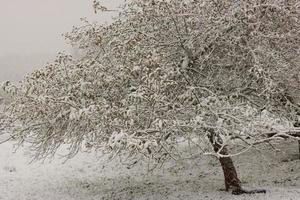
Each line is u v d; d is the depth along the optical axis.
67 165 19.25
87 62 12.03
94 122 10.00
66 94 10.99
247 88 12.77
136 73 10.77
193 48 12.21
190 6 12.20
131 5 12.61
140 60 10.47
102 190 15.48
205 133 11.12
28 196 14.74
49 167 19.00
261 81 12.48
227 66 12.72
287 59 12.69
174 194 13.89
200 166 17.95
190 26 12.17
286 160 17.31
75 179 17.38
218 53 12.59
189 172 17.50
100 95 11.00
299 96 14.25
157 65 10.51
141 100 10.03
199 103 11.17
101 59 12.38
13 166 18.75
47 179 17.27
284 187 13.48
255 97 13.38
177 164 18.36
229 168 13.13
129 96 10.04
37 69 11.46
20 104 10.53
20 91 10.75
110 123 9.77
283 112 13.33
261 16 12.12
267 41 12.05
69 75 11.23
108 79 10.63
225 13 11.61
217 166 17.73
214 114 10.89
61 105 10.63
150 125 10.41
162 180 16.70
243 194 12.68
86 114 9.38
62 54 12.06
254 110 10.94
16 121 11.68
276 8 11.78
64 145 21.88
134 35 12.22
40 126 11.66
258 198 12.01
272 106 12.93
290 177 15.17
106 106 9.74
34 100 10.49
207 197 12.86
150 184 16.08
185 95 10.93
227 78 12.75
